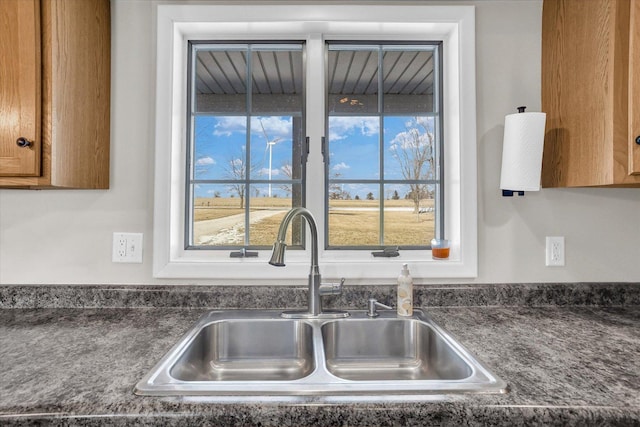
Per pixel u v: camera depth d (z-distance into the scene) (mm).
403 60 1450
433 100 1450
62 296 1275
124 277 1312
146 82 1329
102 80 1273
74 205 1312
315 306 1157
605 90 1052
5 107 1010
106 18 1297
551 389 677
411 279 1164
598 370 759
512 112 1349
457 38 1358
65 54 1085
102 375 734
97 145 1247
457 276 1308
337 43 1431
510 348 885
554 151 1270
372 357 1135
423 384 685
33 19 1014
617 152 1023
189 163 1420
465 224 1322
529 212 1341
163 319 1137
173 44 1333
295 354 1132
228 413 625
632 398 646
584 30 1135
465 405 634
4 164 1010
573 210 1343
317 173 1367
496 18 1356
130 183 1320
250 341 1131
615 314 1195
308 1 1324
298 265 1302
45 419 606
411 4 1340
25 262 1307
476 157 1332
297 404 636
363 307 1271
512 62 1353
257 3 1322
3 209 1304
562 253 1336
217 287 1287
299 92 1437
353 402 641
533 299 1296
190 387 674
